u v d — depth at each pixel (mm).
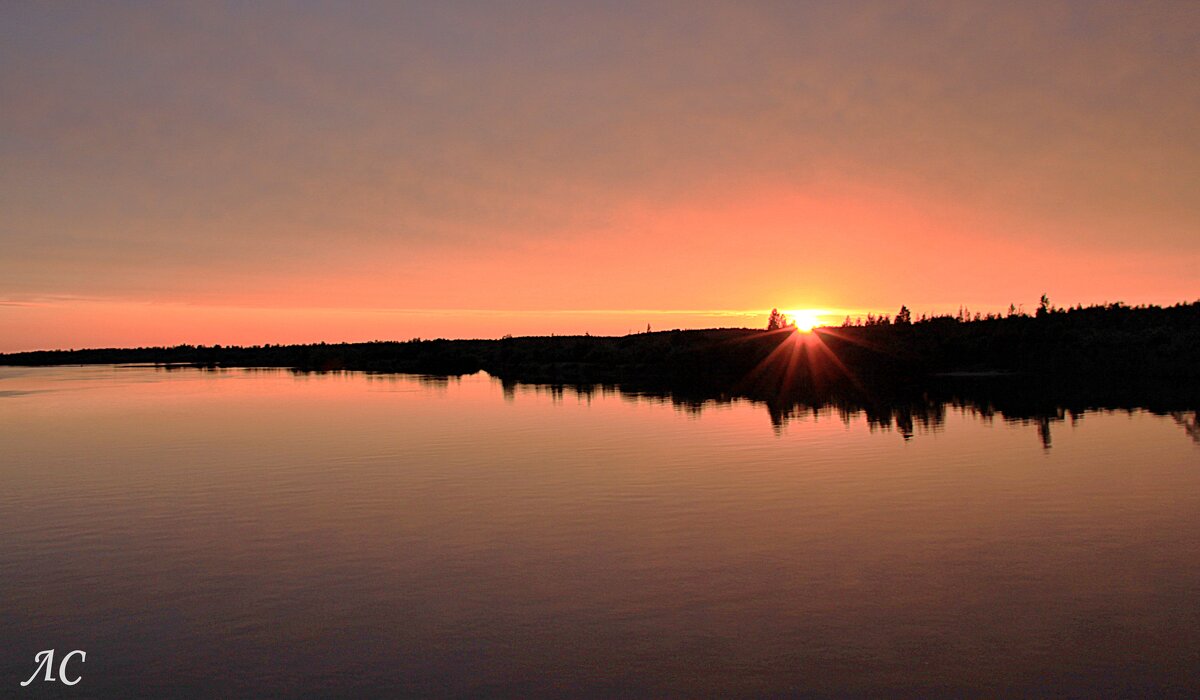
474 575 15500
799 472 24859
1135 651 11680
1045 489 21859
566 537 17953
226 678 11516
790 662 11562
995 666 11312
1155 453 27234
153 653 12383
